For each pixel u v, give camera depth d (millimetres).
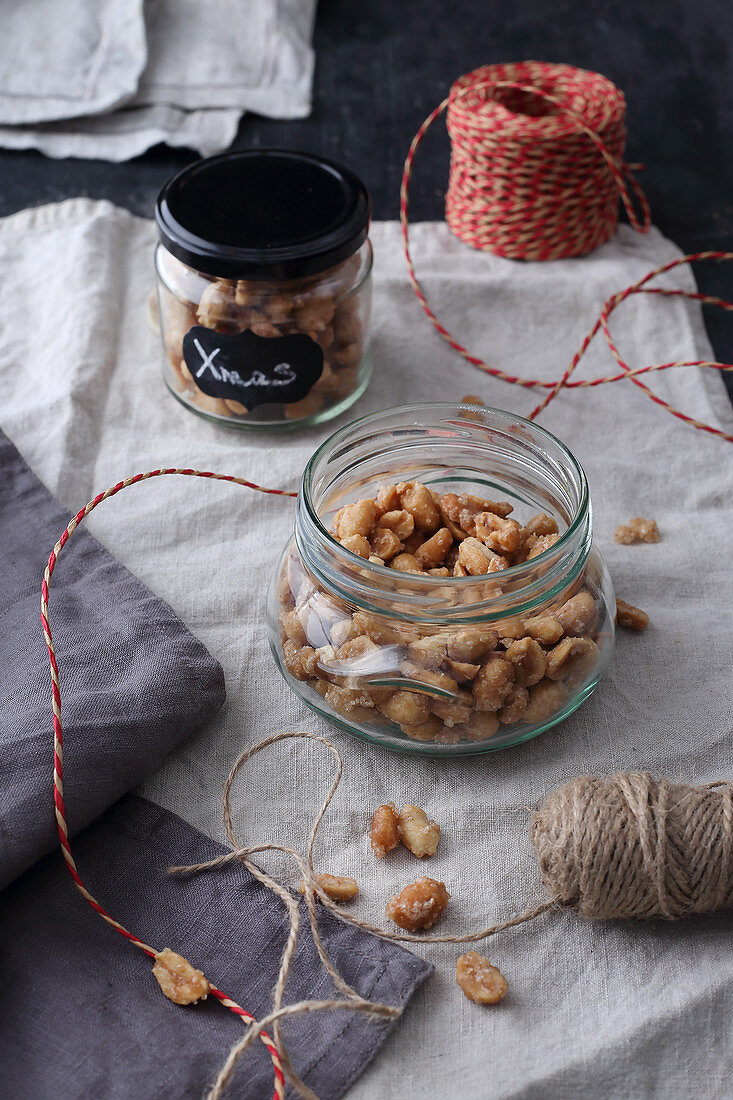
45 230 695
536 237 683
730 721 514
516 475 526
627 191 746
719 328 669
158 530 570
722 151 774
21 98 762
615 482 593
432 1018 447
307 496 473
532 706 481
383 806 486
